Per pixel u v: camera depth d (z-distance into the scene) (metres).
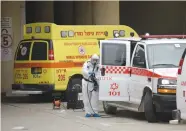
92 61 27.64
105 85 27.14
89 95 27.77
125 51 26.88
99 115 27.98
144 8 67.00
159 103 23.97
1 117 27.95
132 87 26.22
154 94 24.23
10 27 44.44
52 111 30.73
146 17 66.88
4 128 23.88
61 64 34.97
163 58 25.50
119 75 26.83
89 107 27.88
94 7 46.09
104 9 45.75
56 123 25.41
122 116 28.30
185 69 18.95
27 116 28.31
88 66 27.67
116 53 27.16
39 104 35.00
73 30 35.59
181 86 19.19
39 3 56.16
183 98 19.00
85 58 35.72
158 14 67.00
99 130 22.88
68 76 35.03
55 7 61.22
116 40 27.30
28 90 35.28
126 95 26.69
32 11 56.97
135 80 25.94
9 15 44.44
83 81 27.81
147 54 25.53
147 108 24.81
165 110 24.05
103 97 27.22
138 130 22.64
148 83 24.72
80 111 30.66
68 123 25.36
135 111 28.17
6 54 43.97
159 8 67.00
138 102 25.69
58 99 33.41
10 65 44.09
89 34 36.06
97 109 28.02
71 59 35.25
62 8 60.97
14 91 35.69
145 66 25.20
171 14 67.00
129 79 26.48
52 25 35.00
